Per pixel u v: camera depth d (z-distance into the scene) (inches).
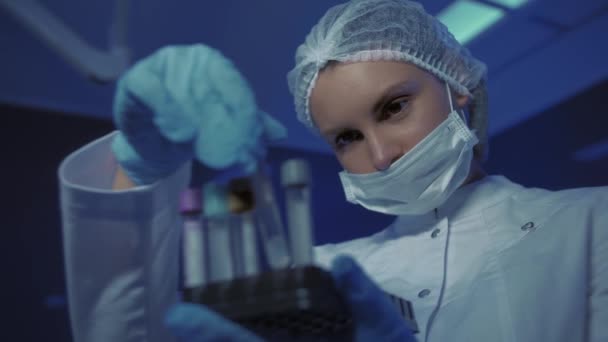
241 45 132.0
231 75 33.5
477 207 52.4
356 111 48.9
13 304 153.3
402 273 51.3
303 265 27.4
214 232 29.5
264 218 28.7
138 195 39.1
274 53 135.7
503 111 164.6
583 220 46.4
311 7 122.8
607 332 41.5
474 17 138.6
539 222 48.8
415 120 49.0
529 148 165.6
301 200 28.4
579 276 43.7
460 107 53.7
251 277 27.9
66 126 158.7
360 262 55.3
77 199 39.2
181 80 34.1
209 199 29.3
